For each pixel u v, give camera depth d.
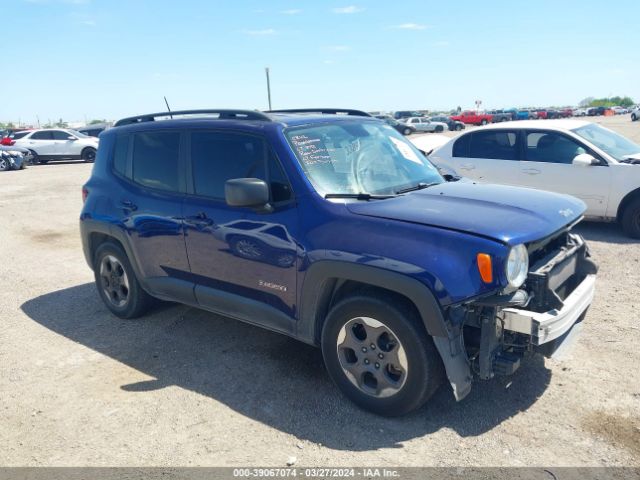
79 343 4.66
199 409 3.55
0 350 4.59
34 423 3.47
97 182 5.07
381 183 3.81
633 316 4.73
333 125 4.09
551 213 3.42
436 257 2.96
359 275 3.17
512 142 8.27
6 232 9.49
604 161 7.49
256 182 3.41
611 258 6.53
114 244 4.96
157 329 4.88
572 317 3.21
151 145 4.58
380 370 3.29
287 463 2.98
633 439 3.07
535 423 3.25
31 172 20.20
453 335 3.01
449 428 3.24
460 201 3.48
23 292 6.15
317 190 3.54
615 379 3.71
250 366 4.11
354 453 3.04
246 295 3.92
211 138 4.12
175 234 4.27
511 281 2.93
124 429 3.37
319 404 3.55
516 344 3.13
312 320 3.55
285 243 3.55
